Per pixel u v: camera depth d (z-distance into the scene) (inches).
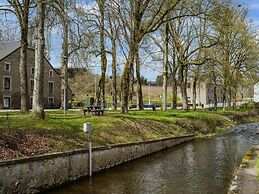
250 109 2687.0
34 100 751.1
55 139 580.1
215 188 509.4
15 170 437.7
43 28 742.5
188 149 917.2
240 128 1610.5
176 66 1742.1
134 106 2329.0
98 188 506.6
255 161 583.8
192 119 1328.7
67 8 715.4
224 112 2049.7
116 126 816.9
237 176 474.3
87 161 579.8
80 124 730.2
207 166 674.8
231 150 895.7
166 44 1549.0
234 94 2659.9
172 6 1096.8
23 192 449.1
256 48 2076.8
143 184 532.7
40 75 747.4
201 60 1599.4
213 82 2393.0
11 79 2551.7
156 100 3828.7
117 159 676.7
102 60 1472.7
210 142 1080.8
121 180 556.4
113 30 1462.8
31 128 595.8
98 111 1005.8
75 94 2955.2
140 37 1106.1
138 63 1732.3
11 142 503.8
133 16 1117.7
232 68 1670.8
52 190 492.1
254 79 2127.2
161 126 1038.4
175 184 533.0
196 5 1149.7
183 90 1795.0
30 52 2610.7
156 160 741.3
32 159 464.4
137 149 761.6
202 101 4119.1
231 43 1979.6
